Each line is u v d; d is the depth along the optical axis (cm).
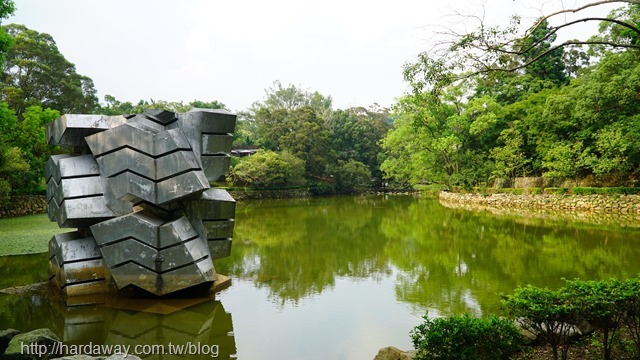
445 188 3678
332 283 955
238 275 1030
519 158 2847
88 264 827
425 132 3294
